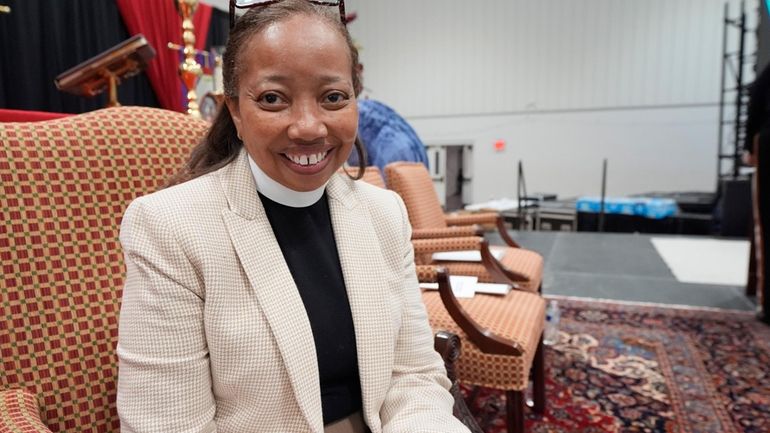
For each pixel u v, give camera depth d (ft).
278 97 2.13
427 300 5.55
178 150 3.34
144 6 15.65
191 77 5.99
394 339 2.70
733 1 21.16
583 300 10.11
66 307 2.81
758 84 8.56
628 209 19.30
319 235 2.61
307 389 2.27
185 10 5.95
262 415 2.26
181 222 2.20
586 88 24.04
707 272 12.28
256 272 2.26
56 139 2.94
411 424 2.54
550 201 23.70
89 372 2.82
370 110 13.80
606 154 24.14
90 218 2.96
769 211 8.40
